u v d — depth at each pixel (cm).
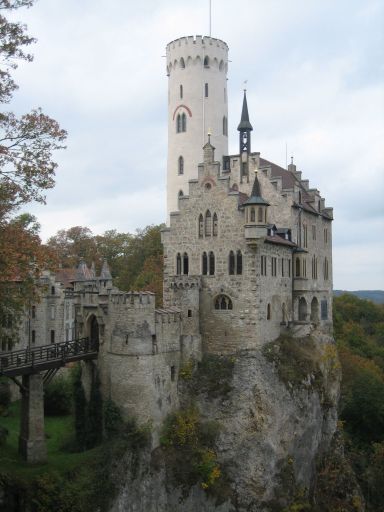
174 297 5809
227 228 5831
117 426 4959
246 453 5331
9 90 3619
